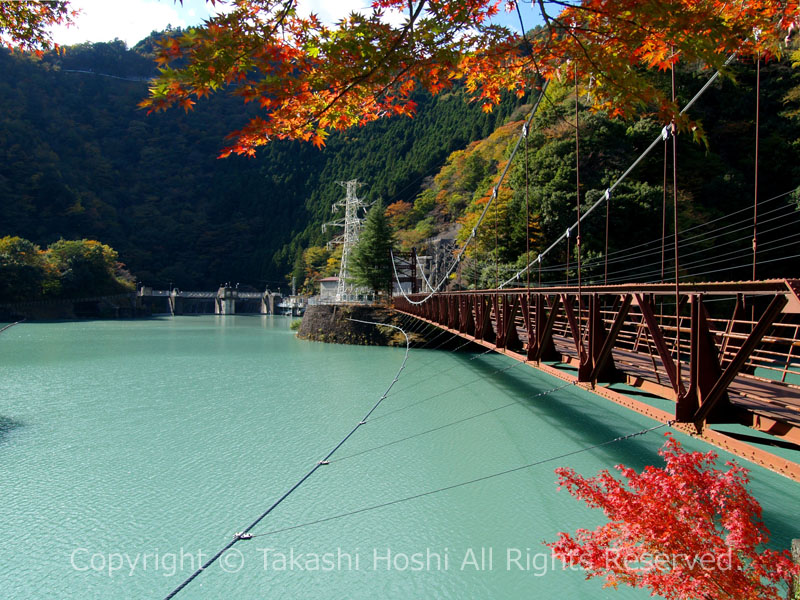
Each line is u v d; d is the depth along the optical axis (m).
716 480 5.62
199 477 12.54
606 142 38.56
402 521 10.12
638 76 3.63
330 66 3.31
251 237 145.25
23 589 8.13
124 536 9.77
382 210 54.06
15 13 5.43
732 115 44.03
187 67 3.09
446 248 60.09
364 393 22.00
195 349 40.47
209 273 136.88
